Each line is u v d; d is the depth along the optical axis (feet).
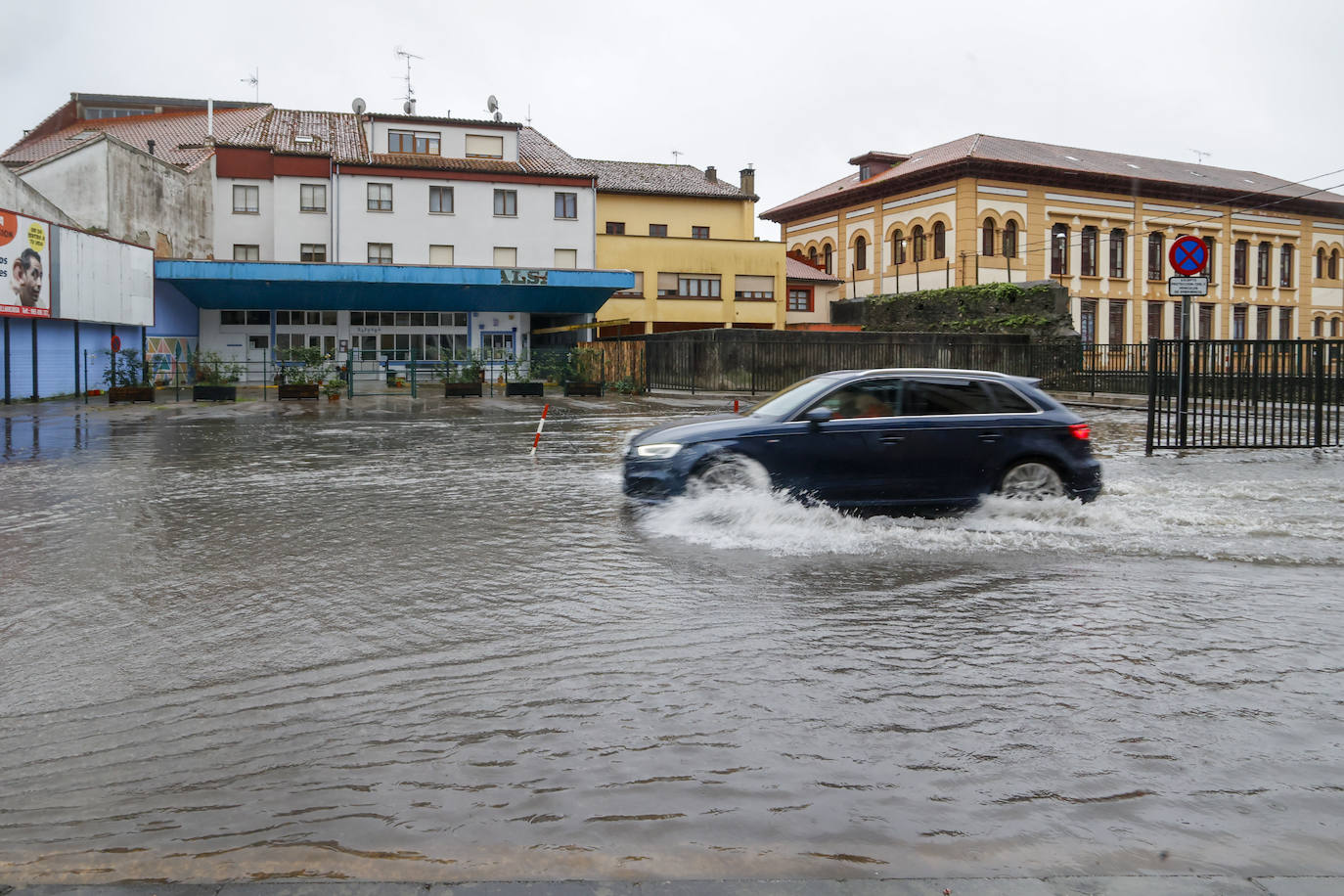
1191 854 9.63
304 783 11.14
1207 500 31.78
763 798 10.76
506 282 129.39
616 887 8.87
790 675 14.79
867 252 180.86
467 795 10.82
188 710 13.34
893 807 10.58
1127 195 172.76
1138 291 175.11
